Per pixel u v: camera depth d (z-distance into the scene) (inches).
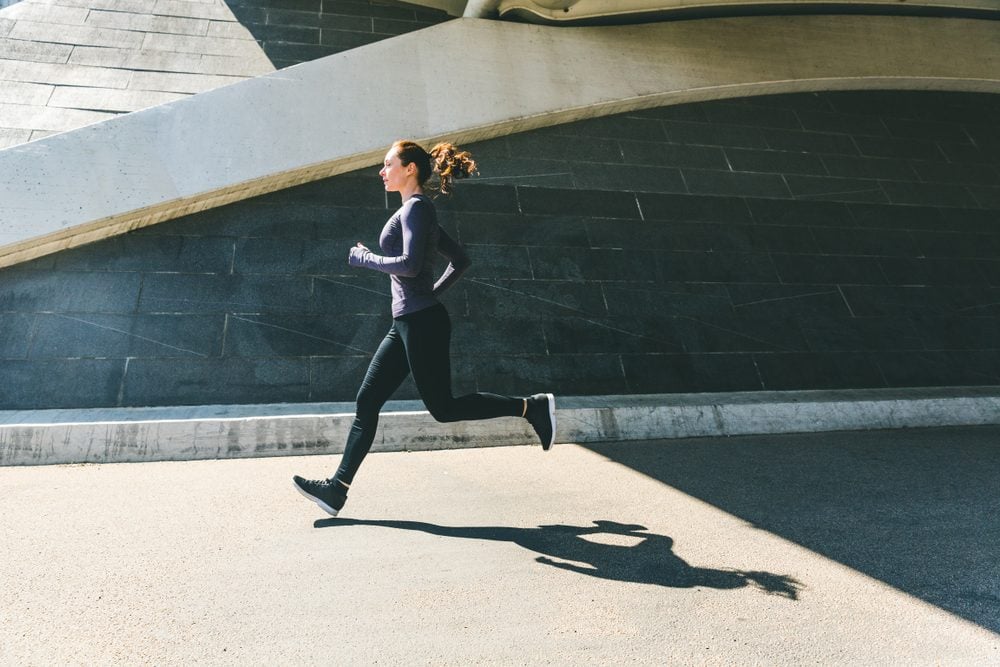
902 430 202.8
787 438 187.3
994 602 81.0
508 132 275.4
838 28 356.2
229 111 232.4
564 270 242.5
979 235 305.7
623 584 83.7
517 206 255.0
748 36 337.7
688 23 327.3
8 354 182.1
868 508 121.1
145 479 132.4
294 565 87.3
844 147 322.3
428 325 104.3
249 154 227.6
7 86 226.5
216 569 85.2
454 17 309.6
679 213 272.7
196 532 99.4
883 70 351.9
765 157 305.6
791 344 246.1
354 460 107.3
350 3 294.0
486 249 239.8
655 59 311.3
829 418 202.5
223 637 66.9
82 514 106.8
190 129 224.5
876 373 247.6
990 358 263.9
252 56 262.2
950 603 80.4
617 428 183.5
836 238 284.4
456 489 129.0
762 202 287.4
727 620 74.2
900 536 105.7
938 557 96.5
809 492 131.1
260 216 226.1
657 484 135.4
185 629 68.3
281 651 64.4
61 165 206.2
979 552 99.0
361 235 231.5
